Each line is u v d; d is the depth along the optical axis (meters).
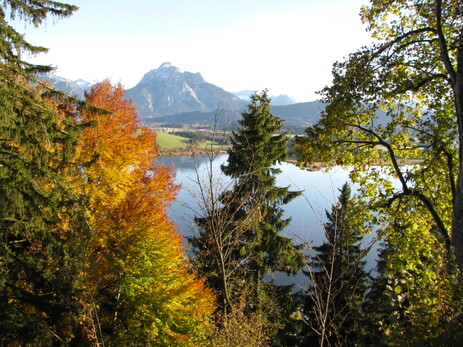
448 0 8.02
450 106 9.36
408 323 4.52
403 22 9.66
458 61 7.58
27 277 9.41
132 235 11.88
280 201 16.12
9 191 8.62
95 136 15.33
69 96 10.59
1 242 8.92
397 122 10.00
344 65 9.41
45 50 9.96
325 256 13.87
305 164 10.34
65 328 10.02
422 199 9.08
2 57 8.95
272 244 15.45
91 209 14.45
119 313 11.73
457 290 4.25
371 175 10.28
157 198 17.69
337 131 9.90
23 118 9.20
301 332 15.85
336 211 6.28
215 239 8.71
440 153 9.59
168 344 11.46
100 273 10.55
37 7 9.77
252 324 10.95
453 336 3.93
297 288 21.52
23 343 8.80
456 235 7.31
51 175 9.64
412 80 9.49
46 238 9.41
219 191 8.66
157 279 12.00
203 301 12.52
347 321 12.07
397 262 5.41
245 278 14.71
